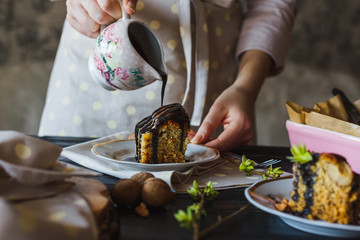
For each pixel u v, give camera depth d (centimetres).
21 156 38
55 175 36
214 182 52
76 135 91
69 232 31
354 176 38
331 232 37
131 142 66
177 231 37
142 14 83
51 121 94
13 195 35
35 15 189
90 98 90
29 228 30
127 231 36
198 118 86
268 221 40
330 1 203
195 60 87
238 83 82
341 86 209
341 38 206
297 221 37
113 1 58
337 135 55
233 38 94
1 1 186
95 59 60
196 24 81
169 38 84
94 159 58
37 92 195
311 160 40
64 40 94
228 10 92
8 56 192
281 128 214
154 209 42
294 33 207
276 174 55
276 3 92
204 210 42
